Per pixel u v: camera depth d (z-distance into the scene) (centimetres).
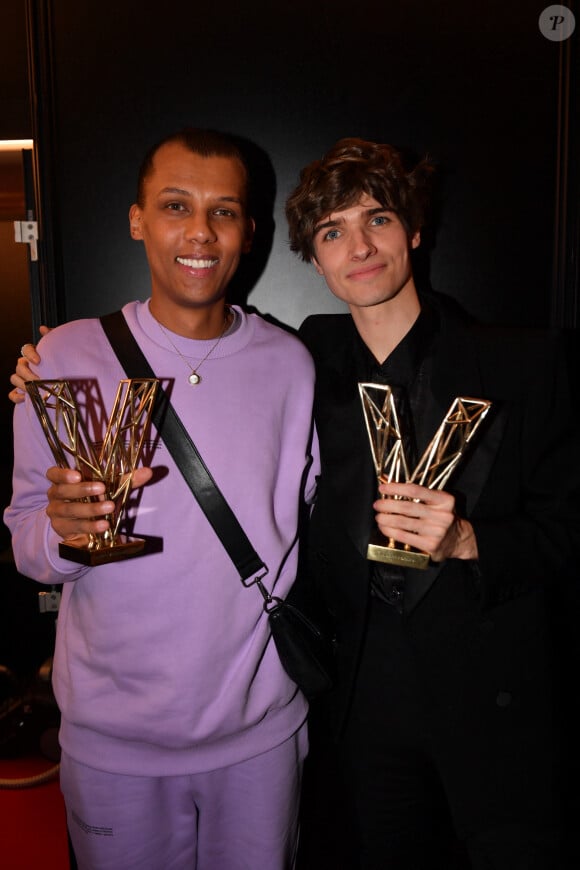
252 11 176
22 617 260
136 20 176
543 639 132
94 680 125
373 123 178
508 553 122
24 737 186
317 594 144
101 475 109
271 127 179
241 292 185
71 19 175
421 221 136
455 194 180
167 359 128
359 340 142
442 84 177
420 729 133
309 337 152
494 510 129
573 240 177
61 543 109
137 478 107
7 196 234
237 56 177
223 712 125
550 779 127
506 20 175
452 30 176
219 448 127
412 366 134
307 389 140
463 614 129
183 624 123
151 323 130
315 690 129
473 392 128
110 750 127
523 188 179
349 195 126
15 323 311
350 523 132
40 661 260
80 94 177
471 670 128
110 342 129
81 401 126
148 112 178
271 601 128
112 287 182
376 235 129
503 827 128
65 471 102
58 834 173
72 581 126
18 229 181
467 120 178
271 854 139
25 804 175
